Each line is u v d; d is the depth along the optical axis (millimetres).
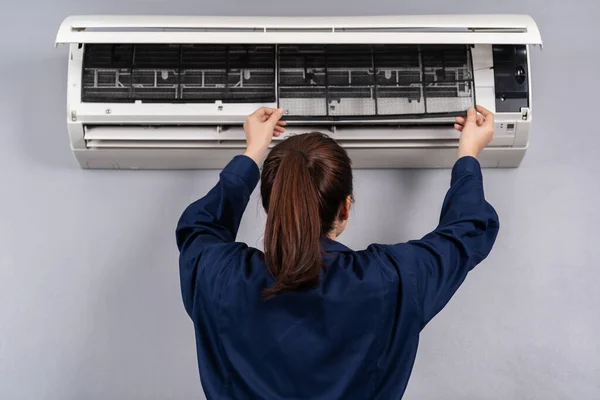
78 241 1943
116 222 1960
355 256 1122
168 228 1965
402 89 1832
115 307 1911
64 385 1867
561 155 2010
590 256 1947
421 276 1111
